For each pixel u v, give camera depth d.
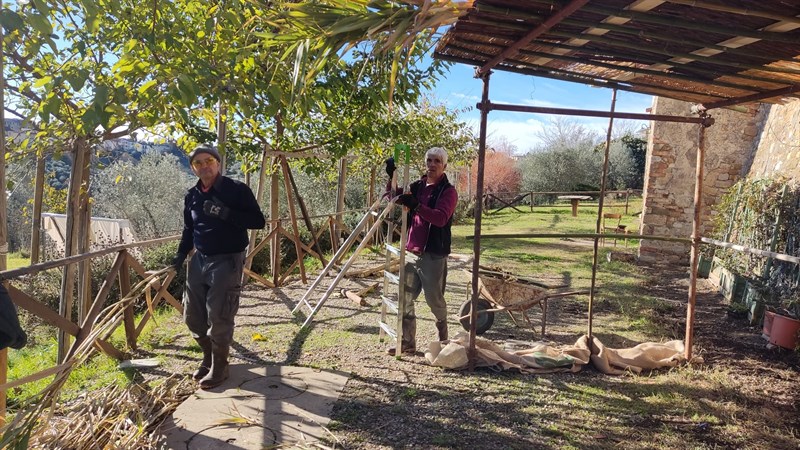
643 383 4.37
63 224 9.70
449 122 13.91
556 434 3.48
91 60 4.16
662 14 2.48
